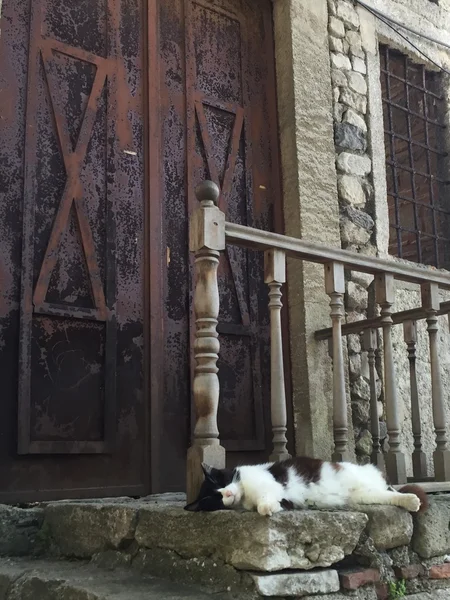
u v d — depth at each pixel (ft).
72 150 13.15
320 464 8.78
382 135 17.54
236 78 16.15
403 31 18.89
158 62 14.78
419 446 12.49
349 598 7.34
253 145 16.08
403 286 16.65
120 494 12.51
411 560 8.34
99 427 12.51
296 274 15.40
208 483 7.95
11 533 9.91
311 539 7.21
